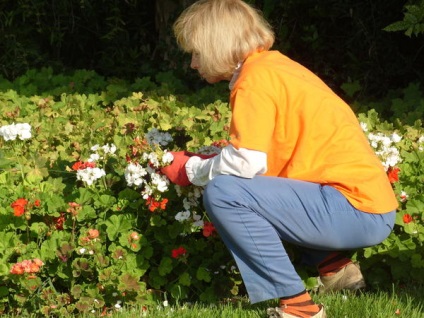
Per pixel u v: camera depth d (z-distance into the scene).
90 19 7.65
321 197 3.15
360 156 3.21
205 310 3.46
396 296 3.56
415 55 6.64
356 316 3.34
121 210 3.75
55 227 3.71
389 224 3.26
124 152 4.17
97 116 5.25
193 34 3.30
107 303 3.66
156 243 3.80
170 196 3.73
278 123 3.20
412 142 4.36
